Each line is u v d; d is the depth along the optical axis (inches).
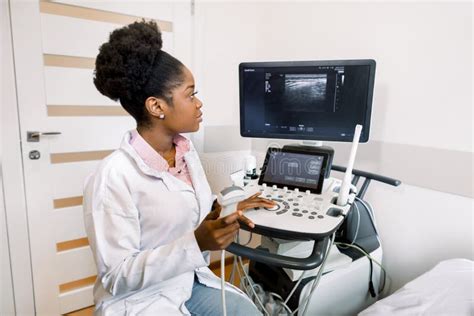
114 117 67.1
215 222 27.2
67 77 60.6
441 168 51.0
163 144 36.7
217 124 80.3
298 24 70.1
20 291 62.7
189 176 39.3
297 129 47.6
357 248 50.6
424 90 51.7
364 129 43.6
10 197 58.7
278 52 75.4
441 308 34.1
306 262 31.4
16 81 56.1
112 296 33.9
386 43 55.7
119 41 31.0
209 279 41.7
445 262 43.8
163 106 33.1
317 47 66.9
